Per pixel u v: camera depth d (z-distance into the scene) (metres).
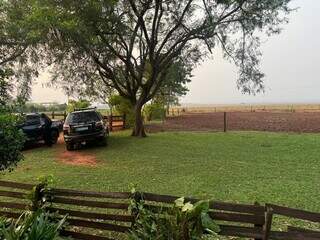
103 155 19.30
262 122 43.00
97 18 22.08
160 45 26.27
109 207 6.95
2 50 24.66
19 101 8.41
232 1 24.30
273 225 8.44
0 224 6.15
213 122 43.75
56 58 24.80
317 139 24.17
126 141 24.12
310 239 5.68
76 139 20.98
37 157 19.47
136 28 25.56
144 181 13.34
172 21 26.20
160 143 23.02
